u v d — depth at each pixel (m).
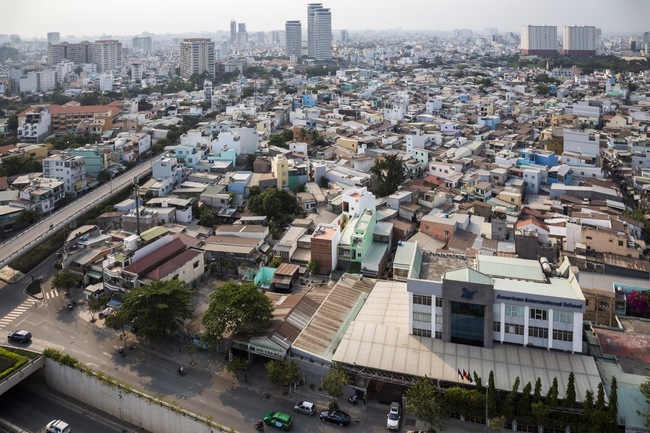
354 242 124.31
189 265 117.00
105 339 102.81
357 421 80.69
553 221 138.62
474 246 128.50
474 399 75.25
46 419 85.81
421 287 87.06
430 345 86.06
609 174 196.00
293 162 187.62
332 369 83.88
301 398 85.94
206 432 77.94
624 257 116.19
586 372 78.44
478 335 86.00
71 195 178.38
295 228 140.62
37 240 131.38
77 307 114.38
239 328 93.19
